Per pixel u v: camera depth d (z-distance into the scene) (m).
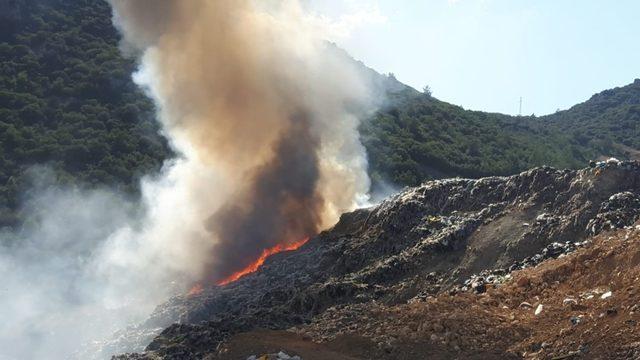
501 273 32.59
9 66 108.88
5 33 116.56
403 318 27.86
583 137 176.12
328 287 36.88
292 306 37.44
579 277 27.75
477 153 119.25
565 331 23.77
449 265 35.72
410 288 35.06
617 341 21.83
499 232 35.97
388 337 26.31
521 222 36.03
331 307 35.09
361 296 35.28
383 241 41.91
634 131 190.75
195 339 34.06
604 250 28.36
